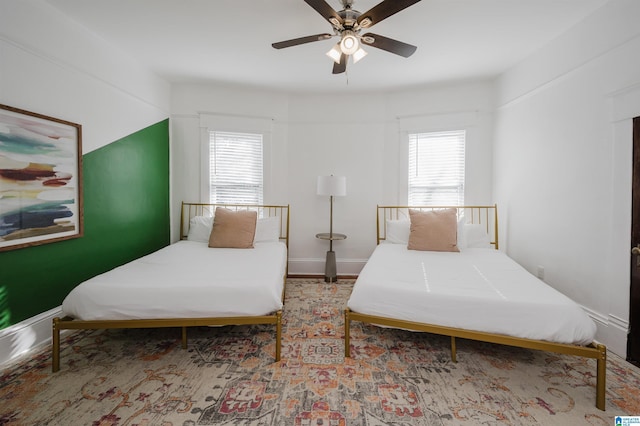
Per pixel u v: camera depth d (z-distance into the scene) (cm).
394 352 209
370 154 395
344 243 404
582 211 233
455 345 199
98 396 161
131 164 307
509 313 173
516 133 314
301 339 227
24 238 202
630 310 197
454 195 373
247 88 380
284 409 153
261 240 357
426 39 258
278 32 248
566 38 245
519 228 311
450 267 248
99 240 269
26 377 177
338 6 211
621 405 156
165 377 178
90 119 254
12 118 193
